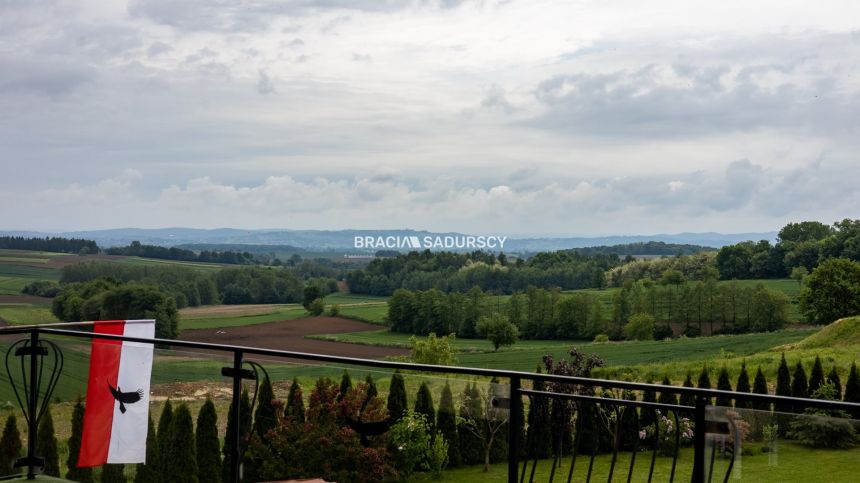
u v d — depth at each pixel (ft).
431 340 156.04
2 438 18.88
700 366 100.27
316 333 206.90
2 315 186.60
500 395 14.84
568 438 16.93
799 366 65.92
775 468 12.28
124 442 17.90
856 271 224.74
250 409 16.66
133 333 18.43
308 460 16.51
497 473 14.71
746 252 261.24
